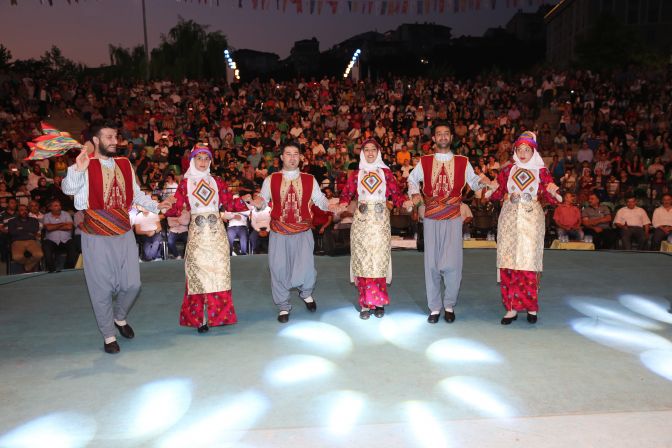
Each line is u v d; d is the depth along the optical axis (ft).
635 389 11.19
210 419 10.16
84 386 11.71
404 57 143.23
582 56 92.43
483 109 60.18
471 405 10.55
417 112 59.41
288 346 13.89
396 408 10.46
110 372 12.46
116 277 13.66
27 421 10.20
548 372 12.07
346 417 10.14
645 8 101.76
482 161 41.57
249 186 36.96
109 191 13.32
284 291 15.84
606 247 31.24
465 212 30.55
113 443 9.36
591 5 105.29
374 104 63.26
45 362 13.11
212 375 12.18
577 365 12.43
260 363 12.81
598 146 49.75
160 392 11.35
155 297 18.81
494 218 32.45
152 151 48.37
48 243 27.84
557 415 10.10
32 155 12.39
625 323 15.31
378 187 15.57
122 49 98.99
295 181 15.81
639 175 42.39
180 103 62.23
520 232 14.98
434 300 15.56
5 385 11.82
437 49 144.97
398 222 32.27
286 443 9.27
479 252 25.79
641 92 61.77
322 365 12.61
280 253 15.72
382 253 15.57
